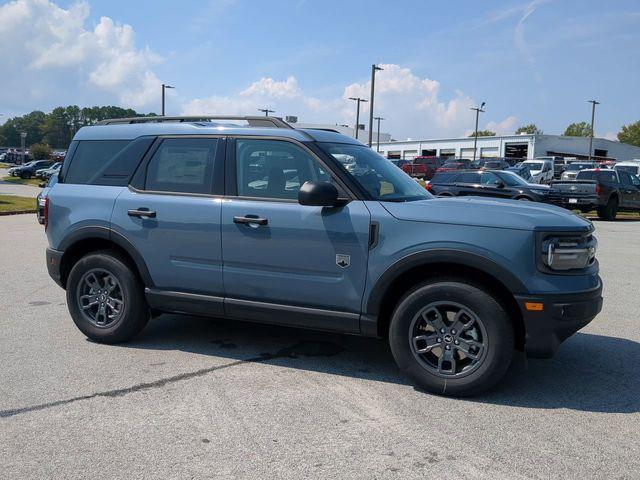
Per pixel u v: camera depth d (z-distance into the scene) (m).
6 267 9.29
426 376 4.16
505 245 3.94
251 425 3.66
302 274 4.47
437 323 4.14
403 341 4.20
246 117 5.07
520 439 3.49
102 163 5.35
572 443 3.45
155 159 5.12
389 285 4.22
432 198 4.86
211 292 4.83
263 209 4.57
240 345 5.30
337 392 4.21
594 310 4.03
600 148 76.25
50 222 5.43
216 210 4.73
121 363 4.78
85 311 5.35
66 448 3.36
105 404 3.96
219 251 4.73
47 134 172.88
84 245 5.44
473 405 4.00
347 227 4.30
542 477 3.07
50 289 7.65
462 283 4.06
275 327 5.91
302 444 3.41
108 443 3.42
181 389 4.23
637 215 23.44
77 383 4.34
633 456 3.30
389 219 4.22
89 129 5.54
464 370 4.07
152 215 4.95
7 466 3.16
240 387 4.29
